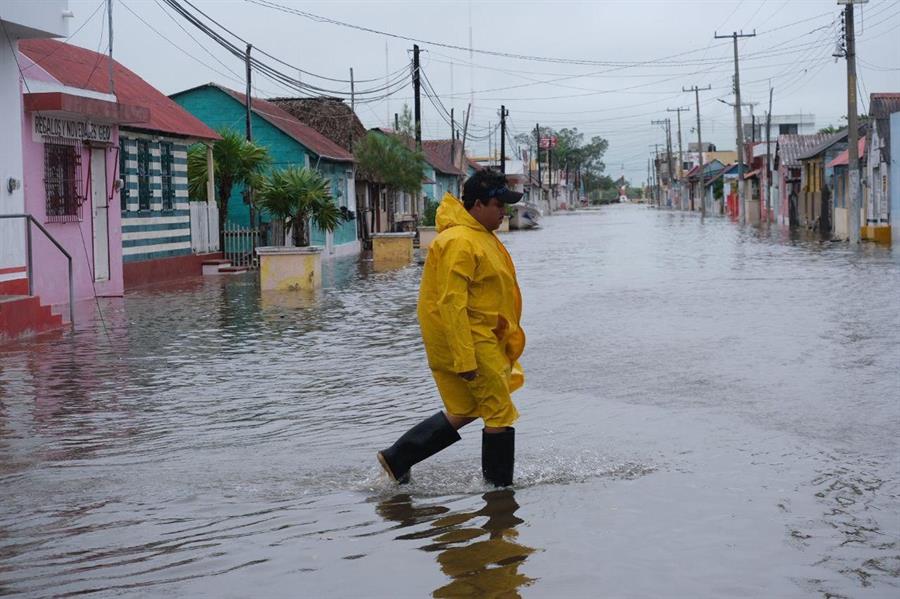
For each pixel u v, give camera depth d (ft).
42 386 32.48
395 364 36.37
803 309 51.96
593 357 37.19
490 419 20.02
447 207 20.38
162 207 82.02
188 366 36.45
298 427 25.95
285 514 18.43
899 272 75.46
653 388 30.91
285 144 113.70
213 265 88.53
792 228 180.24
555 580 14.99
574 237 158.61
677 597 14.35
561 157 599.98
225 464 22.11
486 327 19.99
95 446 24.06
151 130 77.30
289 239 103.24
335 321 50.39
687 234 162.40
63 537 17.29
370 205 157.17
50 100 55.36
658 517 17.98
